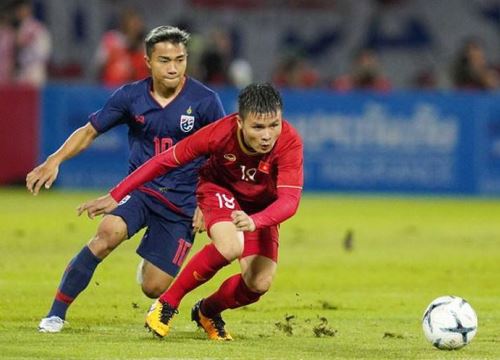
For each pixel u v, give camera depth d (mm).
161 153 29625
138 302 37344
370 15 109750
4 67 89625
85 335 30375
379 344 29922
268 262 29578
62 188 83000
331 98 83938
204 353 27734
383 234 62531
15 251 51781
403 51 110375
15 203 75500
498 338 31172
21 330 31172
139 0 104938
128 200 31797
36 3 102438
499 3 110375
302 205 78625
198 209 30766
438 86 109438
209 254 28828
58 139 82062
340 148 84250
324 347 29234
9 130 82125
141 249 32531
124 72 85625
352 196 84625
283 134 28812
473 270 48250
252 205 29984
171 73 31531
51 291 39594
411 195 85062
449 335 28703
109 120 32219
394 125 84562
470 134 85000
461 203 82125
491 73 105250
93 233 60125
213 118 32625
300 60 95312
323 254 53469
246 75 93250
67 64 103312
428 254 53938
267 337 30906
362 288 42469
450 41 110438
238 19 107750
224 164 29250
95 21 103625
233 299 29750
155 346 28609
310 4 108875
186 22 106438
